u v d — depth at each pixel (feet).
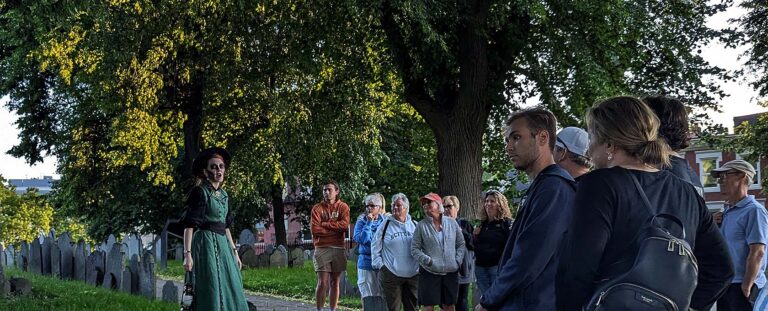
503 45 62.85
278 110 79.46
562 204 13.33
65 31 67.72
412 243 32.48
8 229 180.14
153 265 42.96
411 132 110.52
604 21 58.65
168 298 40.50
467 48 61.11
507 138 14.48
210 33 72.02
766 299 17.19
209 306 27.99
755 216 21.15
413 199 116.78
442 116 63.46
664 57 65.00
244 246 76.69
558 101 62.80
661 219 11.09
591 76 57.98
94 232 118.93
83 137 105.50
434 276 32.01
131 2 68.69
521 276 13.12
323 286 38.32
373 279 37.76
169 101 80.84
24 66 94.63
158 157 79.97
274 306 47.62
